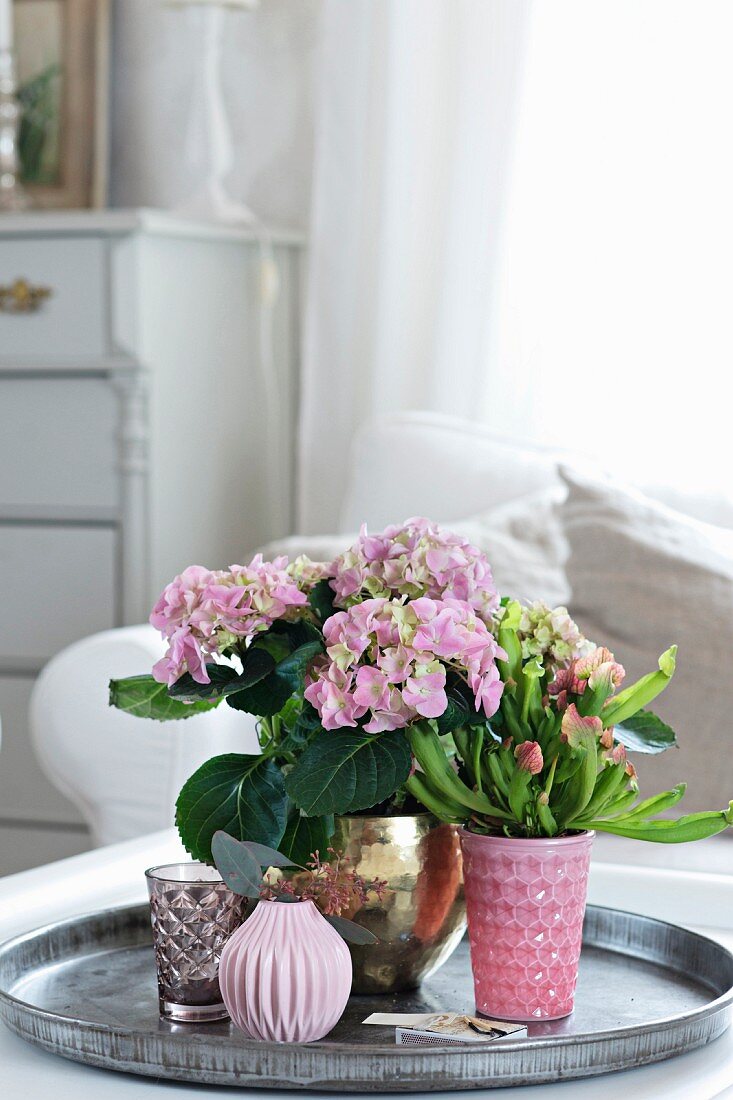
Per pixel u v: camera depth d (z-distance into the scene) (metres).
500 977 0.89
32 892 1.18
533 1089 0.80
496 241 2.49
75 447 2.43
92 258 2.37
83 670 1.69
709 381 2.38
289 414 2.86
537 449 2.13
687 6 2.36
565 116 2.45
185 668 0.88
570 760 0.87
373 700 0.83
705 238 2.37
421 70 2.55
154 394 2.41
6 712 2.48
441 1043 0.82
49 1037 0.84
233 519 2.68
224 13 2.84
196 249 2.53
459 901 0.96
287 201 2.85
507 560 1.84
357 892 0.91
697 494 1.93
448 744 0.92
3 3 2.68
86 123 2.83
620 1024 0.90
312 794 0.82
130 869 1.26
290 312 2.83
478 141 2.50
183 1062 0.80
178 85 2.85
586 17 2.42
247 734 1.72
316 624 0.91
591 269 2.45
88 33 2.82
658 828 0.88
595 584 1.62
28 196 2.86
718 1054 0.87
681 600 1.58
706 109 2.36
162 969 0.90
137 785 1.67
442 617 0.83
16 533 2.46
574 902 0.89
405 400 2.62
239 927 0.85
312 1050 0.78
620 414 2.44
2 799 2.49
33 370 2.43
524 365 2.50
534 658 0.90
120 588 2.42
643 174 2.41
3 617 2.48
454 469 2.09
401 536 0.89
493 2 2.47
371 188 2.65
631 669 1.56
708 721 1.52
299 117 2.83
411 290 2.60
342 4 2.64
